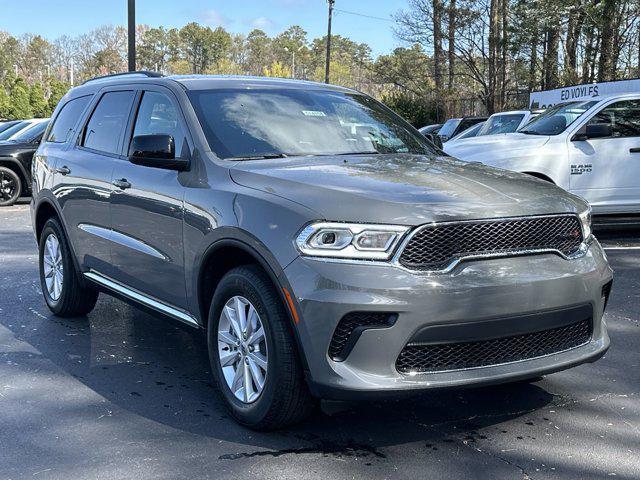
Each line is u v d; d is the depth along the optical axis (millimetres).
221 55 136375
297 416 3645
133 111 5191
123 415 4012
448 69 38094
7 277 7734
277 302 3543
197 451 3549
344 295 3289
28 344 5348
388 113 5484
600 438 3727
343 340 3352
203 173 4238
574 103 10086
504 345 3574
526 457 3500
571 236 3785
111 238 5043
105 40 122938
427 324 3316
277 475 3297
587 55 29172
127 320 6031
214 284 4180
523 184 3938
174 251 4332
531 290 3492
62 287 5902
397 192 3561
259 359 3705
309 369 3412
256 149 4410
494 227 3492
